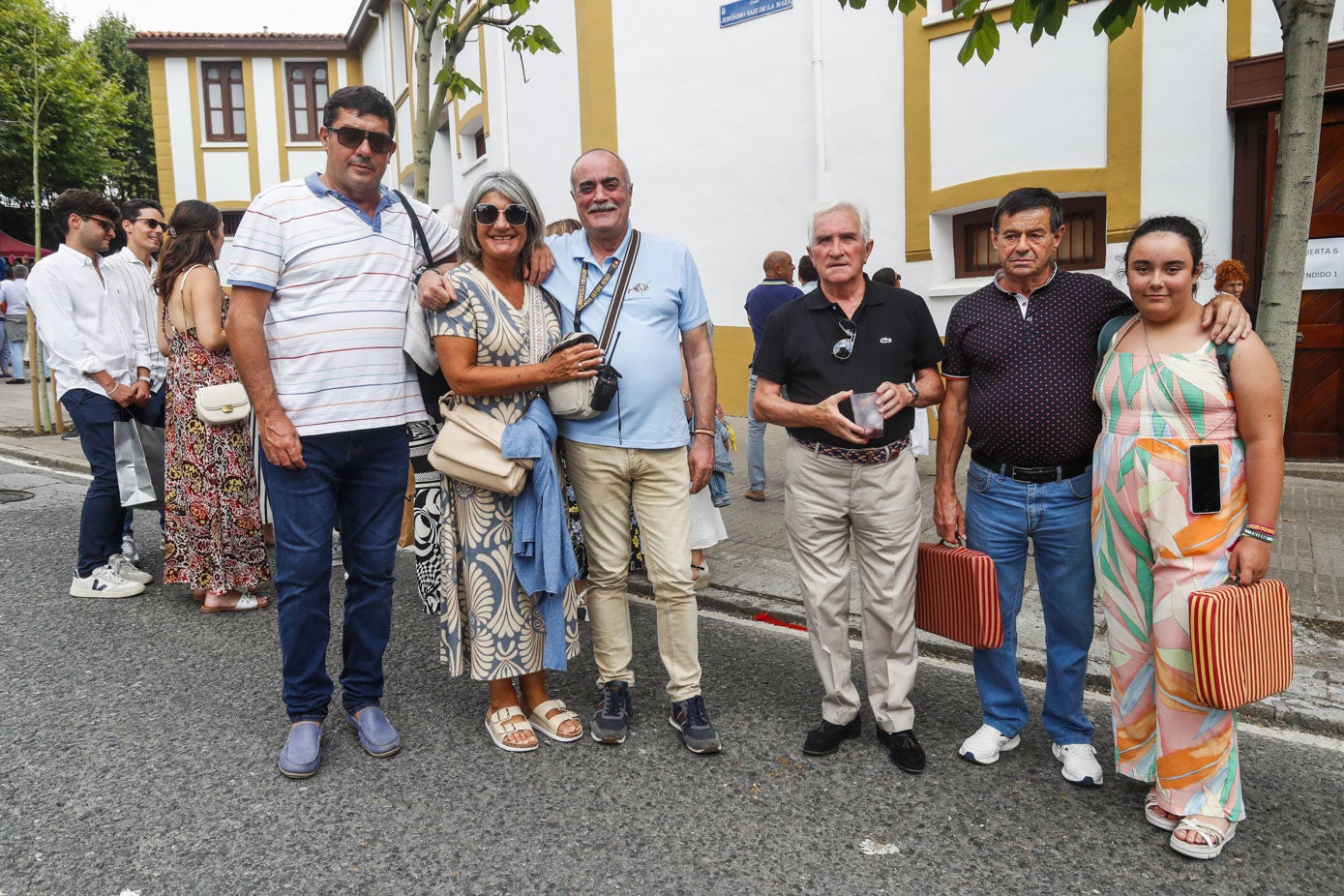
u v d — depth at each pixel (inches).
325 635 126.6
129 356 196.4
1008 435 116.2
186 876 100.6
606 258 129.0
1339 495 243.8
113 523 198.8
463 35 232.5
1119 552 109.3
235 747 130.2
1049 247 112.5
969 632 120.3
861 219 119.9
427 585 156.0
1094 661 154.3
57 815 112.7
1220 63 262.4
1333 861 102.6
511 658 127.3
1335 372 270.5
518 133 456.4
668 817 112.3
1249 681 99.7
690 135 382.0
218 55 801.6
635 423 126.7
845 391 119.6
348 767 124.7
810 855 104.2
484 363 122.4
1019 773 122.3
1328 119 260.7
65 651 165.9
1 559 221.3
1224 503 102.2
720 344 389.1
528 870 101.6
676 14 377.4
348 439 123.6
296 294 119.1
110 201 194.5
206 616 184.7
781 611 182.9
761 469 270.5
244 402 180.1
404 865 102.5
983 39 155.2
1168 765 106.4
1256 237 272.1
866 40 328.2
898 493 121.8
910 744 124.1
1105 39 278.2
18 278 645.9
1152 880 99.4
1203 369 101.7
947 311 323.0
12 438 386.6
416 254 129.0
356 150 118.3
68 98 840.3
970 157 309.4
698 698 131.6
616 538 131.3
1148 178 276.1
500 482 121.6
